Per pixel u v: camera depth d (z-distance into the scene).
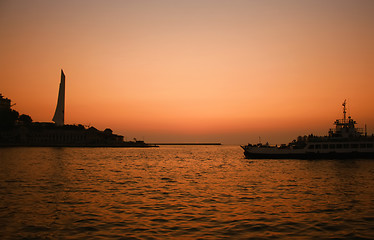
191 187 46.62
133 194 39.81
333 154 103.25
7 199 35.41
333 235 22.67
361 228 24.41
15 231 23.42
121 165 91.12
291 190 43.56
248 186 47.84
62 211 29.83
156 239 21.64
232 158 142.75
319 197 37.84
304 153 105.19
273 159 111.75
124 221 26.33
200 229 24.00
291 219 27.09
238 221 26.39
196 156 165.25
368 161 97.69
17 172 64.25
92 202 34.31
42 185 46.47
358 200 35.69
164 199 36.44
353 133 104.38
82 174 62.97
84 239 21.66
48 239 21.70
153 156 158.25
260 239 21.75
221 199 36.56
